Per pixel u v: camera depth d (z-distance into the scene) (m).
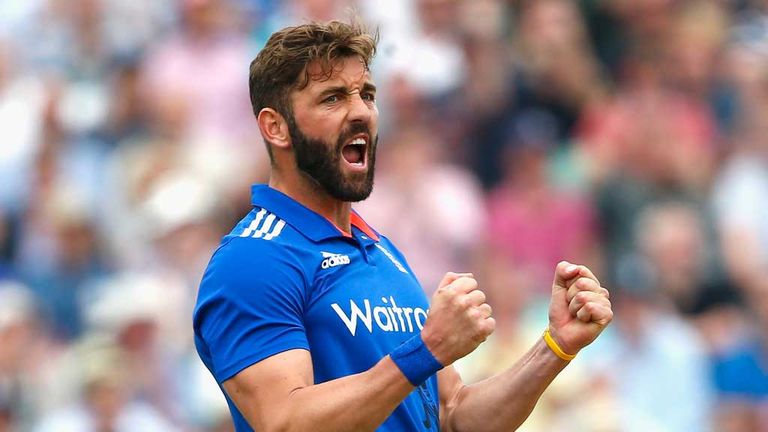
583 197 35.34
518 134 36.41
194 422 30.23
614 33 39.78
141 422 29.73
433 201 33.88
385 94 35.75
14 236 36.75
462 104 36.81
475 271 31.52
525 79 37.91
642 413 30.78
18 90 39.69
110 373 29.66
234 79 37.81
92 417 29.53
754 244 35.38
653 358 31.22
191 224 33.06
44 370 32.31
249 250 13.71
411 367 12.78
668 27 39.84
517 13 38.88
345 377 13.00
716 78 39.12
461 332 12.80
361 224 14.94
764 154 37.16
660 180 35.78
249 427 14.03
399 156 34.31
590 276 14.43
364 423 12.79
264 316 13.41
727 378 32.12
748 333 32.81
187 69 38.28
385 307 14.15
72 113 38.91
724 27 40.47
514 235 34.66
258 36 38.81
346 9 14.91
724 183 36.59
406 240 33.44
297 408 12.91
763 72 38.91
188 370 30.83
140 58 39.84
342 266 14.03
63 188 36.84
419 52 36.88
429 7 37.78
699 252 34.28
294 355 13.29
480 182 36.12
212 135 37.34
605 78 39.16
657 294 33.16
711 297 33.84
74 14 41.19
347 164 13.96
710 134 37.59
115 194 36.25
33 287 34.78
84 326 34.38
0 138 37.91
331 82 13.88
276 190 14.29
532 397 14.60
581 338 14.33
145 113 38.44
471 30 37.75
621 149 36.22
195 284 32.47
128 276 33.44
